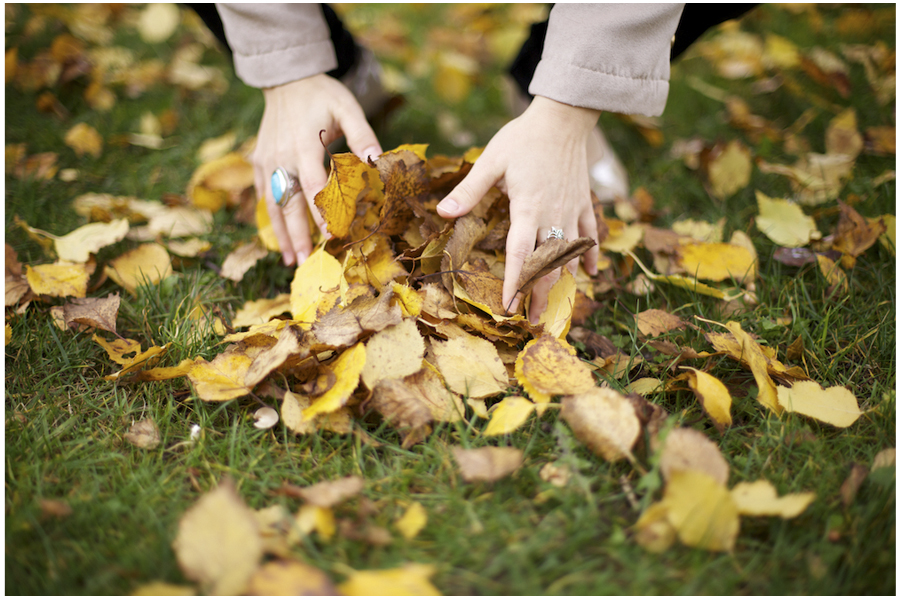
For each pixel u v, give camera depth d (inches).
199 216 33.6
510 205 26.6
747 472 23.8
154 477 23.9
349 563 22.0
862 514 22.9
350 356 24.3
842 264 30.3
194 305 29.1
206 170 33.8
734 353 26.0
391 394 24.0
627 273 31.0
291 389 25.3
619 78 26.7
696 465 22.7
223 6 29.1
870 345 27.6
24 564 22.1
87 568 22.0
